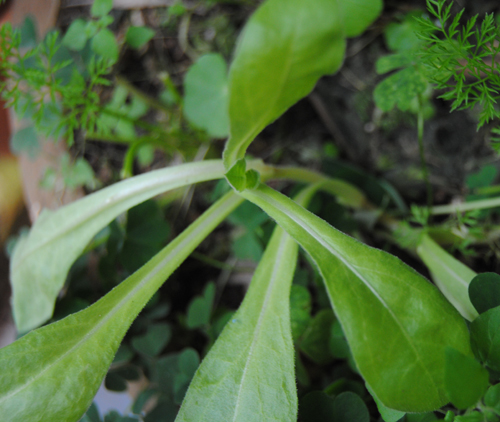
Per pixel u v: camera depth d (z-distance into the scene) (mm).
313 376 318
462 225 291
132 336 329
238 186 231
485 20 225
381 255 213
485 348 199
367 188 348
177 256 252
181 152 372
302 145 381
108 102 386
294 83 189
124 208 267
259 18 173
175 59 397
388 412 207
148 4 387
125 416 296
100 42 308
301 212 231
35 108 345
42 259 283
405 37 316
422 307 203
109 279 320
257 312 234
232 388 219
